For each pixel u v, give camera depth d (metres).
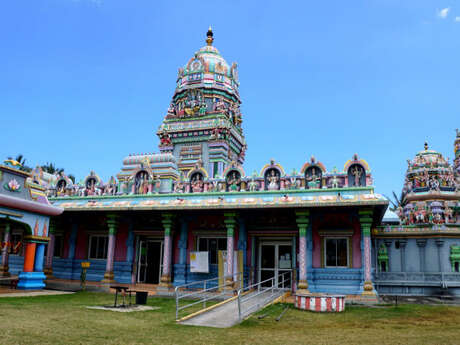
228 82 36.59
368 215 17.88
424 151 23.39
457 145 26.72
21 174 18.36
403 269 20.28
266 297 16.97
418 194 21.98
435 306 15.78
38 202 19.17
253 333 10.09
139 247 22.81
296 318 12.78
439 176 22.05
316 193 19.03
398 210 24.00
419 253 20.27
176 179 24.56
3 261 22.80
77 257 23.64
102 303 15.04
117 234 23.03
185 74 36.28
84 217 24.12
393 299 18.06
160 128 35.28
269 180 20.53
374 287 18.62
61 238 24.48
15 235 24.98
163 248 22.69
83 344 8.00
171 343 8.48
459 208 21.39
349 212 19.14
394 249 20.69
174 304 15.57
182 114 35.06
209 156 33.22
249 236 20.64
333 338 9.49
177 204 19.95
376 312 14.20
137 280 22.30
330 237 19.28
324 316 13.28
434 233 19.92
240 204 18.70
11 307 12.75
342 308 14.36
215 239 21.38
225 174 21.56
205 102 35.31
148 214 22.19
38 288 19.20
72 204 22.00
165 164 24.56
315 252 19.30
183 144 34.53
